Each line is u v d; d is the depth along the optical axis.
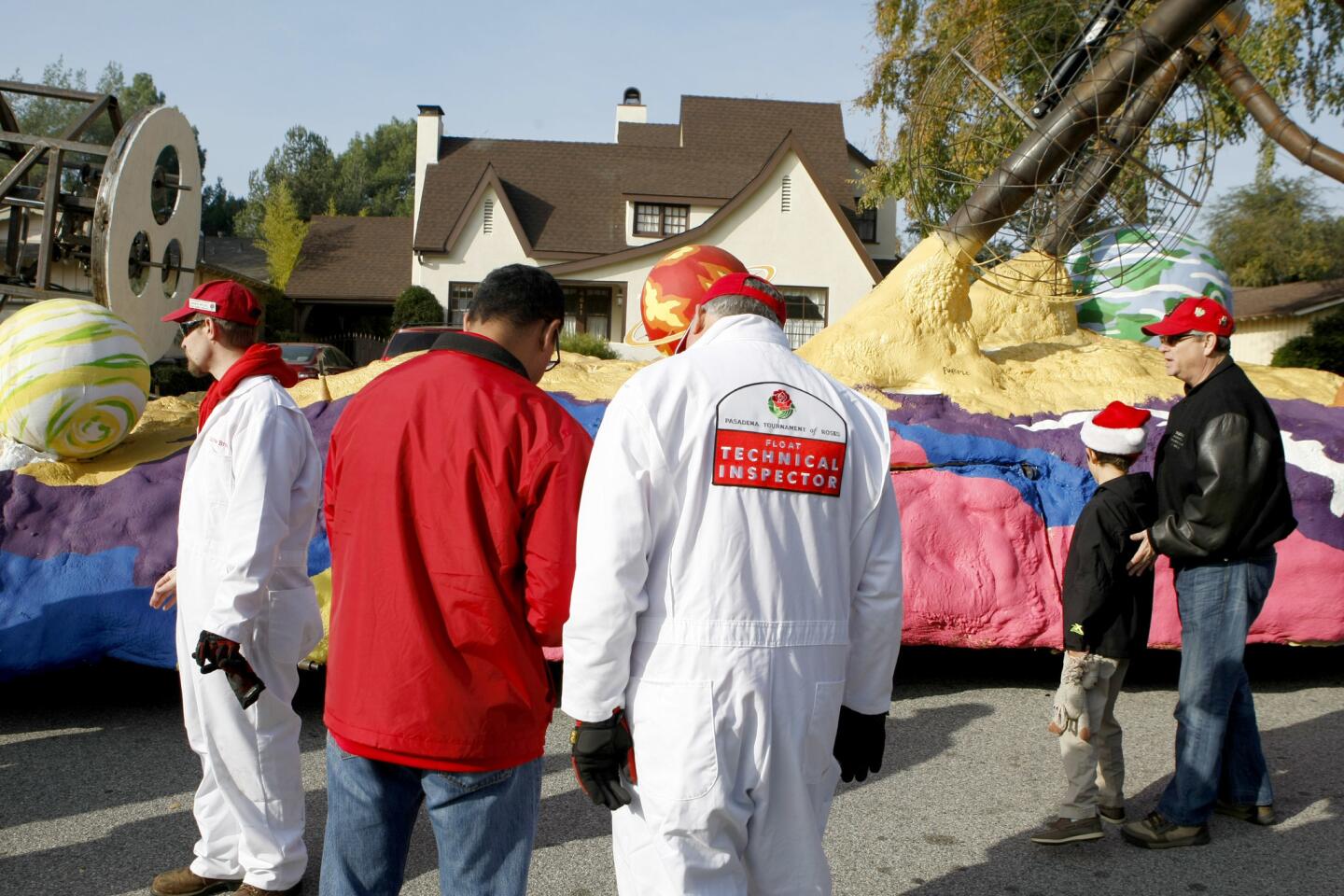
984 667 6.08
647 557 2.33
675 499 2.36
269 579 3.24
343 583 2.57
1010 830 4.04
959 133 6.64
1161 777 4.50
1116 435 3.92
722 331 2.57
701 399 2.40
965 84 6.49
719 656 2.31
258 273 44.38
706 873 2.31
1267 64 15.22
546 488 2.48
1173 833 3.89
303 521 3.43
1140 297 7.35
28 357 4.96
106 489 5.16
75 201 9.51
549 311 2.74
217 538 3.35
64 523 5.03
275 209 46.41
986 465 5.48
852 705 2.58
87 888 3.50
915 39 17.12
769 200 28.98
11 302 10.23
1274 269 43.22
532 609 2.49
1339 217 43.00
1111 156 6.29
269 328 34.75
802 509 2.41
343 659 2.55
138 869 3.64
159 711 5.22
